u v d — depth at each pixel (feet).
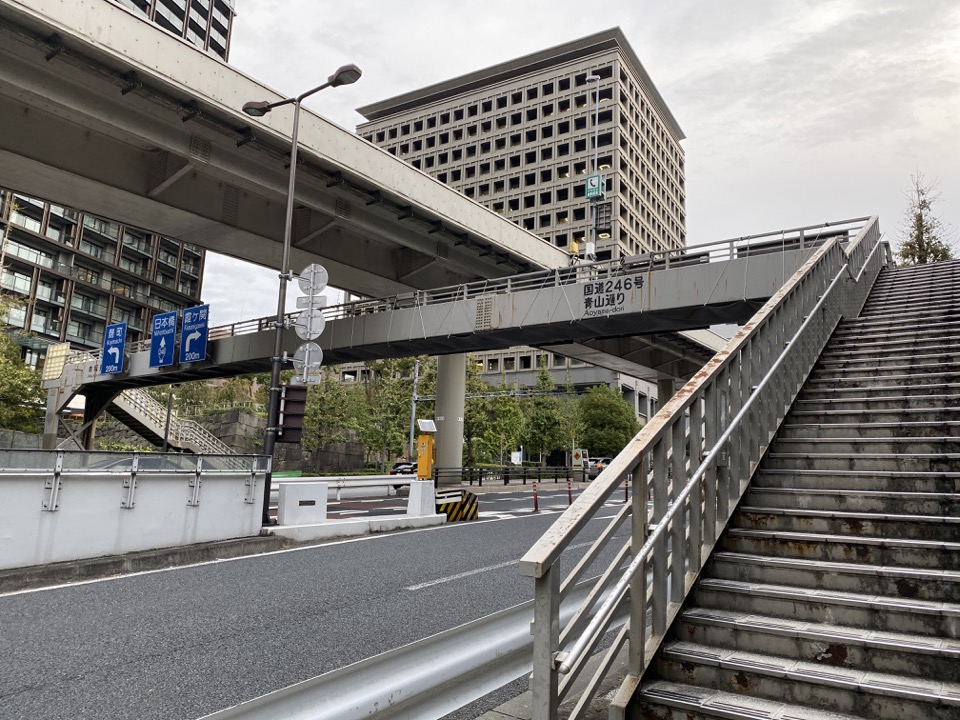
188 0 258.78
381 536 40.22
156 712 13.12
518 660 14.67
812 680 9.55
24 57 52.49
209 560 30.96
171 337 99.91
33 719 12.73
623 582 9.20
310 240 82.89
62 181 63.93
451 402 105.09
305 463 122.62
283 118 66.74
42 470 26.16
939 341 24.16
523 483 115.24
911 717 8.84
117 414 132.77
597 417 187.73
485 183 272.10
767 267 54.70
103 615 20.49
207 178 71.97
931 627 10.18
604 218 240.53
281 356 44.45
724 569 12.91
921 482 14.19
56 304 227.81
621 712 9.86
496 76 278.26
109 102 58.80
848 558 12.39
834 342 27.30
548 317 65.98
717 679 10.35
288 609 21.31
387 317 77.87
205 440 134.82
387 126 303.89
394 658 11.83
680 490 11.91
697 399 13.02
